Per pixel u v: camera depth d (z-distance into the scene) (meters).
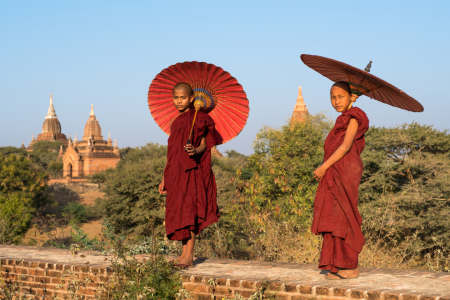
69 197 58.16
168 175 4.53
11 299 5.18
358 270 4.20
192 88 4.89
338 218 3.88
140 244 7.80
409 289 3.70
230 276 4.30
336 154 3.87
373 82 3.88
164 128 5.11
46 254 5.99
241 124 4.90
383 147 27.75
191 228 4.47
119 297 4.25
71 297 4.71
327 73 4.48
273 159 19.70
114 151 85.81
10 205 16.31
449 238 19.69
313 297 3.81
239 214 11.70
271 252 8.85
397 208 20.16
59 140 137.62
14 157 43.12
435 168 24.92
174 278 4.38
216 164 41.09
